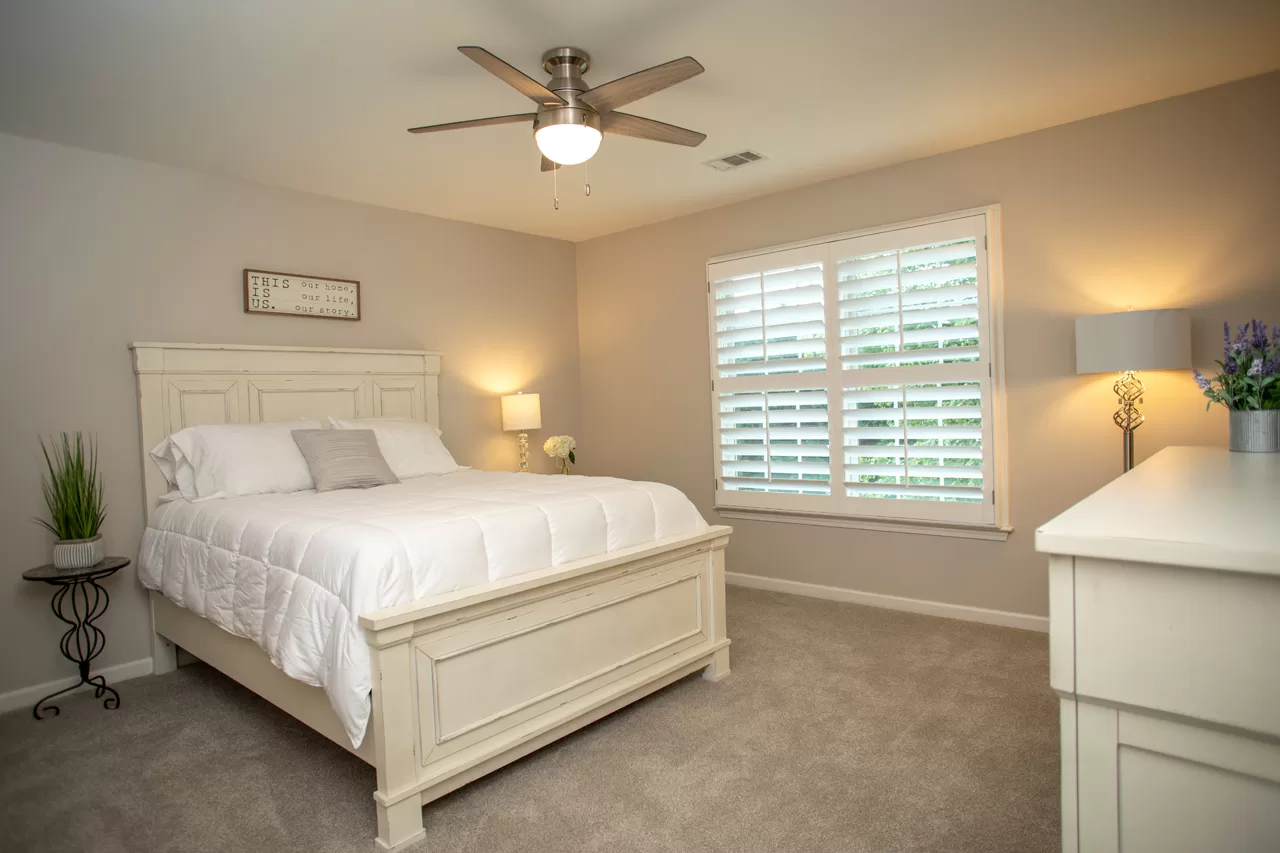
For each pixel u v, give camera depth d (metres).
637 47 2.43
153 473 3.29
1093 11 2.27
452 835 1.93
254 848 1.91
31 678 3.01
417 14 2.16
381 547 2.02
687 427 4.72
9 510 2.98
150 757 2.44
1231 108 2.86
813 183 4.04
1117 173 3.13
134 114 2.82
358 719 1.86
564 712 2.35
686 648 2.84
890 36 2.40
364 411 4.06
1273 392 1.96
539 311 5.10
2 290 2.96
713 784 2.15
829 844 1.84
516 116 2.34
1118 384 3.06
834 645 3.32
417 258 4.40
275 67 2.47
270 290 3.73
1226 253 2.89
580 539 2.52
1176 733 0.75
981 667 2.99
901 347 3.69
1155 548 0.73
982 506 3.51
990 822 1.91
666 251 4.77
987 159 3.46
